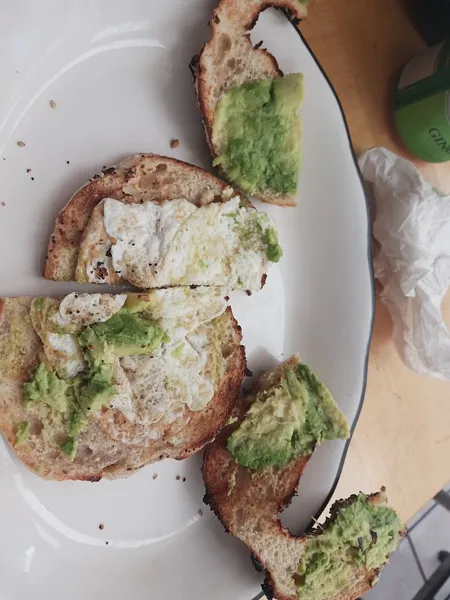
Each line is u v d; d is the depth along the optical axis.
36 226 0.21
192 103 0.24
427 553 0.40
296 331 0.26
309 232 0.26
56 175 0.21
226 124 0.23
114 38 0.22
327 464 0.25
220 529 0.24
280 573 0.24
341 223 0.26
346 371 0.26
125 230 0.21
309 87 0.25
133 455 0.22
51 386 0.20
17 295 0.21
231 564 0.24
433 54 0.26
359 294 0.26
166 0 0.22
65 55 0.21
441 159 0.28
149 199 0.22
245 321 0.25
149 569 0.23
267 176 0.24
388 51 0.28
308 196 0.26
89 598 0.22
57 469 0.21
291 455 0.24
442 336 0.28
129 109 0.23
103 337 0.21
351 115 0.28
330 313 0.26
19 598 0.21
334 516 0.25
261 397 0.24
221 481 0.24
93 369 0.20
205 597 0.24
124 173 0.22
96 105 0.22
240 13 0.23
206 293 0.23
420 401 0.30
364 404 0.29
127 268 0.21
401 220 0.27
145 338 0.21
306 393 0.24
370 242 0.26
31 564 0.21
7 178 0.21
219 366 0.23
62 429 0.21
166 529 0.24
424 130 0.27
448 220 0.28
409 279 0.27
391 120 0.28
